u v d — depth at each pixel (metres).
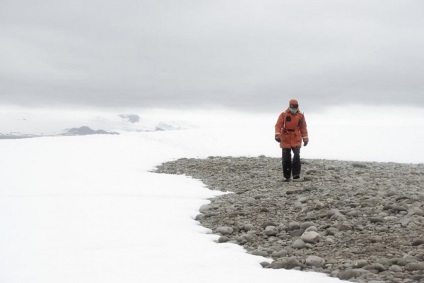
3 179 16.09
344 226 8.41
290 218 9.66
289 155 14.88
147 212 10.59
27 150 24.20
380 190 11.69
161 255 7.13
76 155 23.03
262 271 6.26
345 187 12.46
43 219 9.62
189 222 9.80
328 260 6.76
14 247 7.52
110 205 11.31
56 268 6.43
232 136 31.30
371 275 5.92
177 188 14.52
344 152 26.70
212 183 16.23
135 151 24.84
